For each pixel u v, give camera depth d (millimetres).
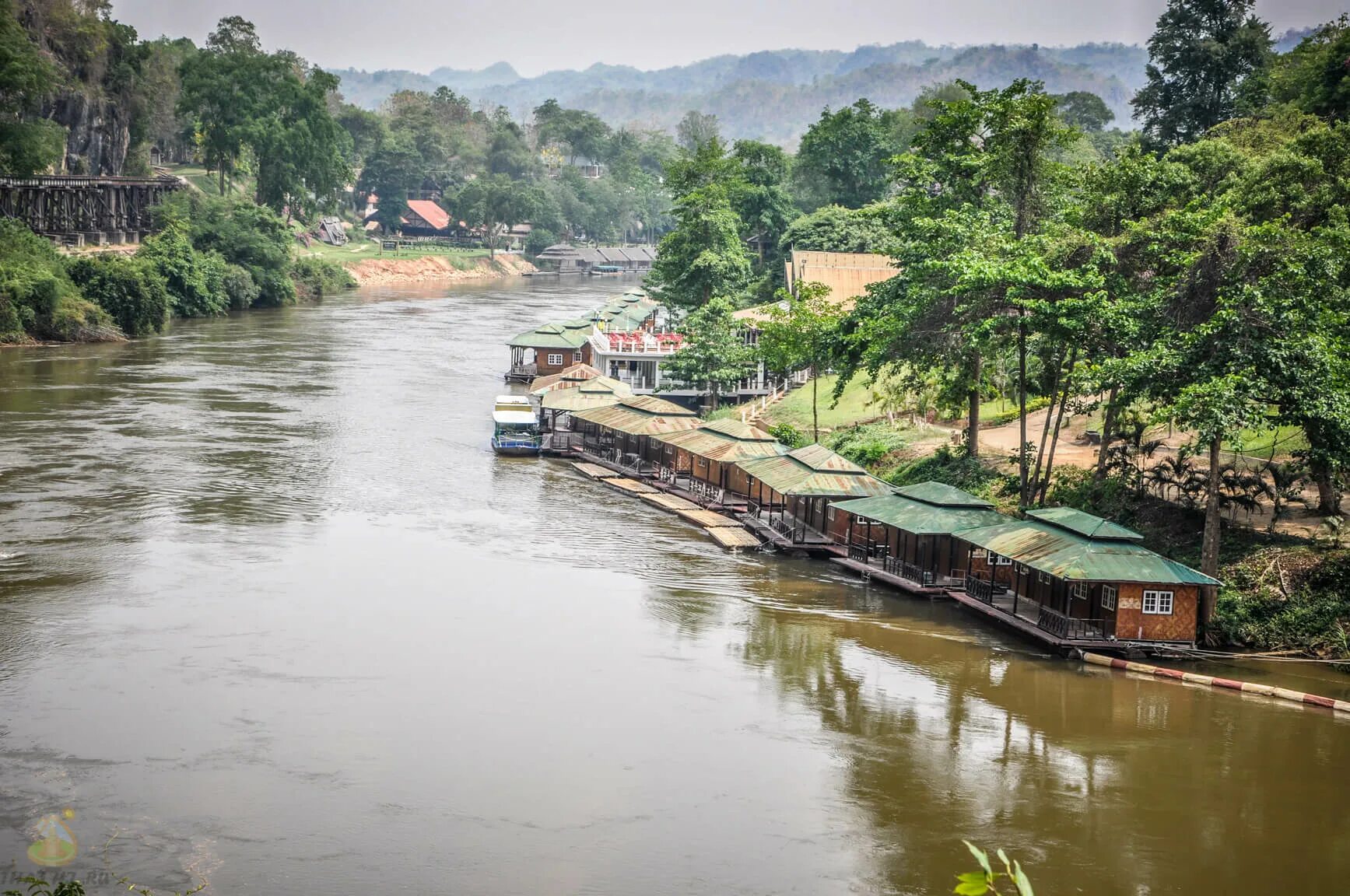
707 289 131125
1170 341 54688
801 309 91625
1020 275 60625
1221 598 53406
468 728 42375
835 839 36156
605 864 34250
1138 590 51625
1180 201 69938
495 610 54875
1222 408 49156
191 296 168750
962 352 70500
